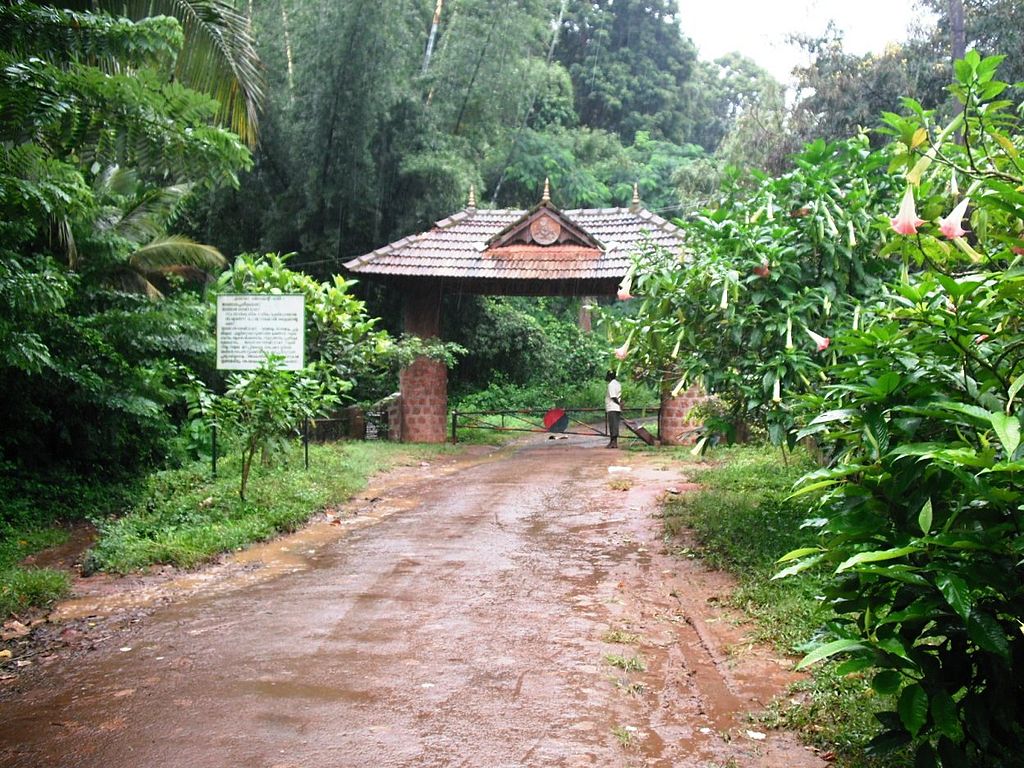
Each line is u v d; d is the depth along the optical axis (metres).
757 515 8.00
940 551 2.73
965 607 2.46
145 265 13.05
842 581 3.09
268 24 20.42
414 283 17.16
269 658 4.88
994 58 3.52
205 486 9.56
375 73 18.53
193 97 6.29
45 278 8.01
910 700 2.68
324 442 15.20
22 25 6.14
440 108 22.09
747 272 6.93
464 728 3.94
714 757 3.65
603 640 5.17
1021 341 3.12
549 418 18.69
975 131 4.06
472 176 21.42
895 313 3.47
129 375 10.46
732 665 4.71
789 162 21.92
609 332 8.05
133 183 13.41
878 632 2.79
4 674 4.76
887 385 3.13
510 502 10.02
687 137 42.41
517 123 27.95
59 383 9.75
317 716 4.07
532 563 7.09
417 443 16.69
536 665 4.75
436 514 9.38
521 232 16.89
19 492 9.66
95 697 4.38
